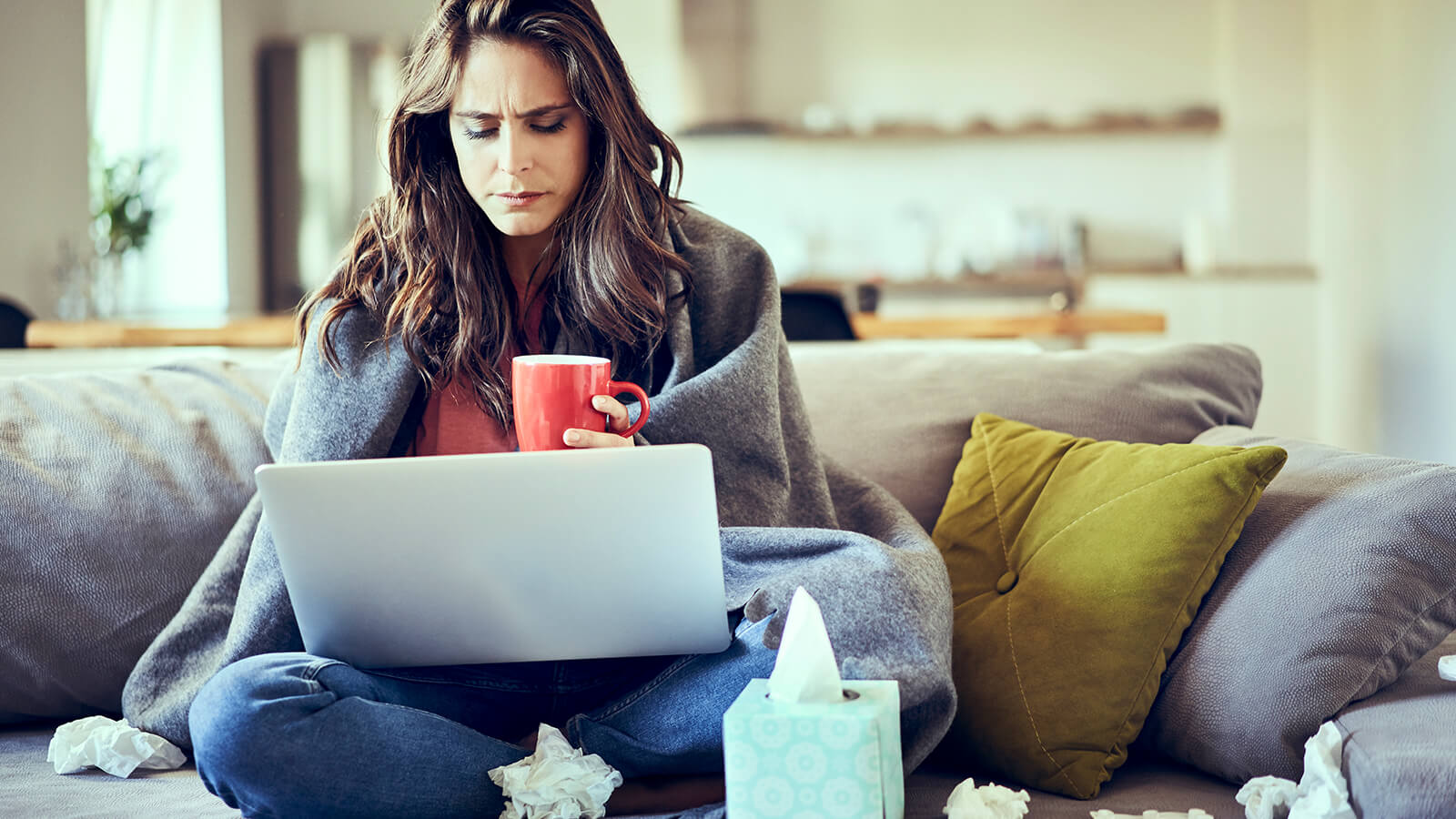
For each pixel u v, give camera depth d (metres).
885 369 1.66
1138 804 1.13
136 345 3.44
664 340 1.43
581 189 1.39
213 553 1.46
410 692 1.18
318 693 1.07
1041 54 6.41
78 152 4.55
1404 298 4.89
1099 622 1.21
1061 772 1.17
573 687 1.25
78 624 1.40
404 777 1.08
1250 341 5.98
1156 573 1.22
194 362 1.68
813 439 1.45
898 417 1.59
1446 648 1.25
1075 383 1.61
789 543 1.25
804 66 6.54
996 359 1.67
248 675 1.08
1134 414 1.58
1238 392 1.66
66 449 1.48
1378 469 1.25
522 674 1.25
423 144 1.40
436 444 1.42
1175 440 1.57
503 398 1.39
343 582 1.09
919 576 1.21
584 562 1.08
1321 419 5.92
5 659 1.38
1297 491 1.27
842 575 1.18
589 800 1.11
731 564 1.27
